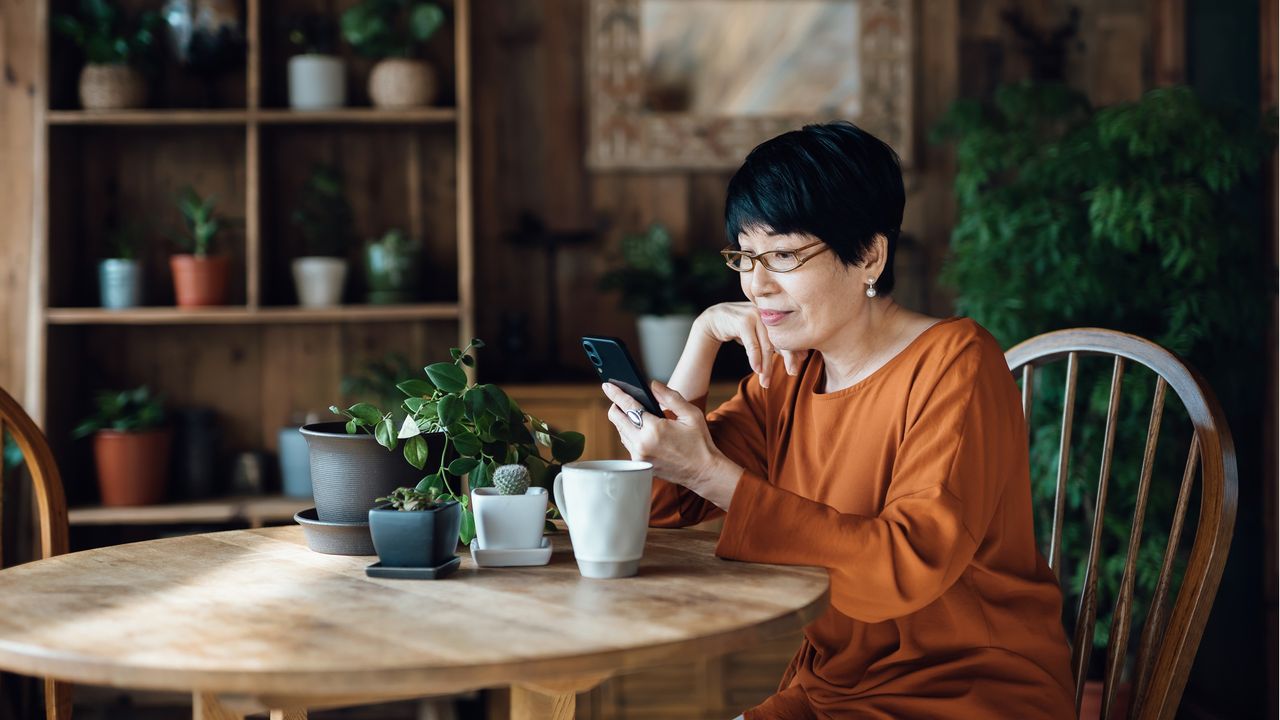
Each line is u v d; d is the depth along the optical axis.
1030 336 2.52
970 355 1.25
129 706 2.94
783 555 1.16
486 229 3.14
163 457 2.86
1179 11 3.06
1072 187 2.65
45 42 2.79
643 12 3.11
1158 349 1.44
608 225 3.15
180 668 0.85
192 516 2.77
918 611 1.26
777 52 3.13
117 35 2.90
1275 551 2.58
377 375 3.10
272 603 1.03
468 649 0.89
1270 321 2.60
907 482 1.19
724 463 1.19
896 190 1.30
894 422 1.29
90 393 3.06
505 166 3.14
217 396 3.11
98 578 1.14
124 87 2.85
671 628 0.94
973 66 3.17
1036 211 2.55
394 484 1.24
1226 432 1.34
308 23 3.00
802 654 1.45
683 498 1.45
